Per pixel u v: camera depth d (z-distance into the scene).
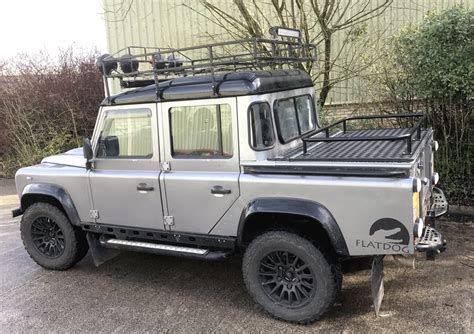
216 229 4.00
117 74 4.46
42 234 5.18
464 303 3.88
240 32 8.12
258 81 3.87
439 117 6.21
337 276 3.63
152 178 4.19
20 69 10.72
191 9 9.10
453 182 6.15
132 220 4.42
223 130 3.89
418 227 3.27
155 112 4.15
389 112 6.68
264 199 3.69
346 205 3.41
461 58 5.72
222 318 3.95
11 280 5.02
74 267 5.26
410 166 3.21
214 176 3.91
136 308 4.21
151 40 10.28
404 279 4.38
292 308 3.75
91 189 4.58
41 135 10.45
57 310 4.28
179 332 3.76
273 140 3.98
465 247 5.00
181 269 5.02
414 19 8.74
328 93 8.50
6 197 8.95
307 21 8.16
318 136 4.68
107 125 4.48
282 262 3.78
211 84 3.95
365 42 8.21
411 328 3.58
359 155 3.66
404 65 6.34
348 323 3.72
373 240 3.38
